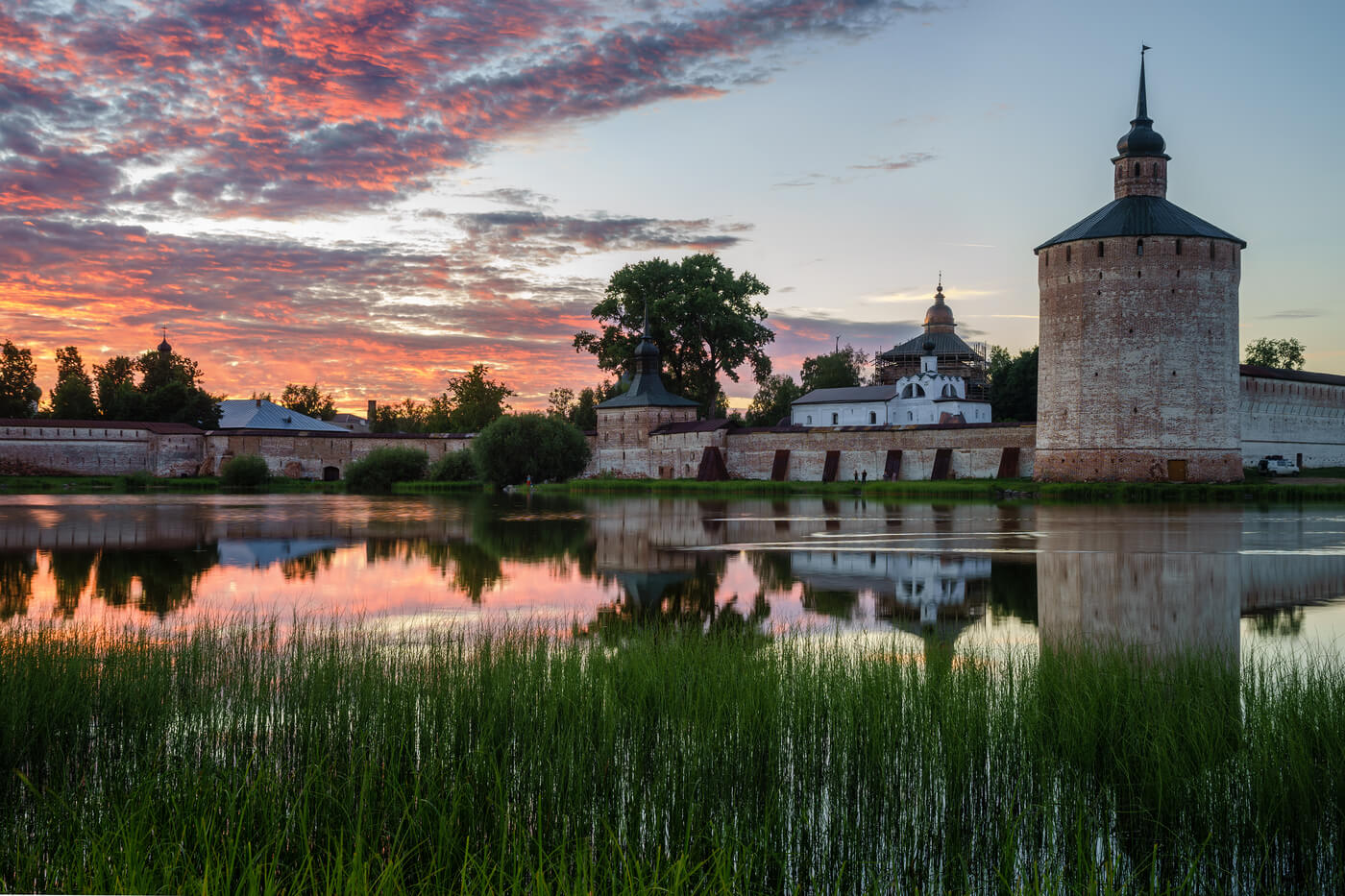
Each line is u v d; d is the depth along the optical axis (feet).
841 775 26.71
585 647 44.70
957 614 61.46
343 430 333.42
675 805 25.20
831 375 398.01
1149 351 199.31
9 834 23.41
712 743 27.78
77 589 72.59
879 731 27.96
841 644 46.47
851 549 97.71
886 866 23.86
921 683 33.40
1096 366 202.80
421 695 31.48
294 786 25.75
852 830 24.98
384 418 504.84
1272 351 391.45
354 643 41.91
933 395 308.81
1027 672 35.50
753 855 22.86
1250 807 25.05
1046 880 21.65
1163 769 25.88
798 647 45.75
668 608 64.39
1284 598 66.54
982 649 46.93
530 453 259.80
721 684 31.96
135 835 21.18
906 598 67.67
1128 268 199.72
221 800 24.50
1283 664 39.45
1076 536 109.09
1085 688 31.35
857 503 178.81
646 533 118.52
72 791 25.76
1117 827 25.61
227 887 19.53
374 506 174.70
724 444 273.95
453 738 28.43
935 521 133.80
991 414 331.16
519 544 106.42
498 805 24.25
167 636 49.96
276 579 78.48
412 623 58.08
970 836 25.25
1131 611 62.08
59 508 164.04
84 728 29.96
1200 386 199.41
